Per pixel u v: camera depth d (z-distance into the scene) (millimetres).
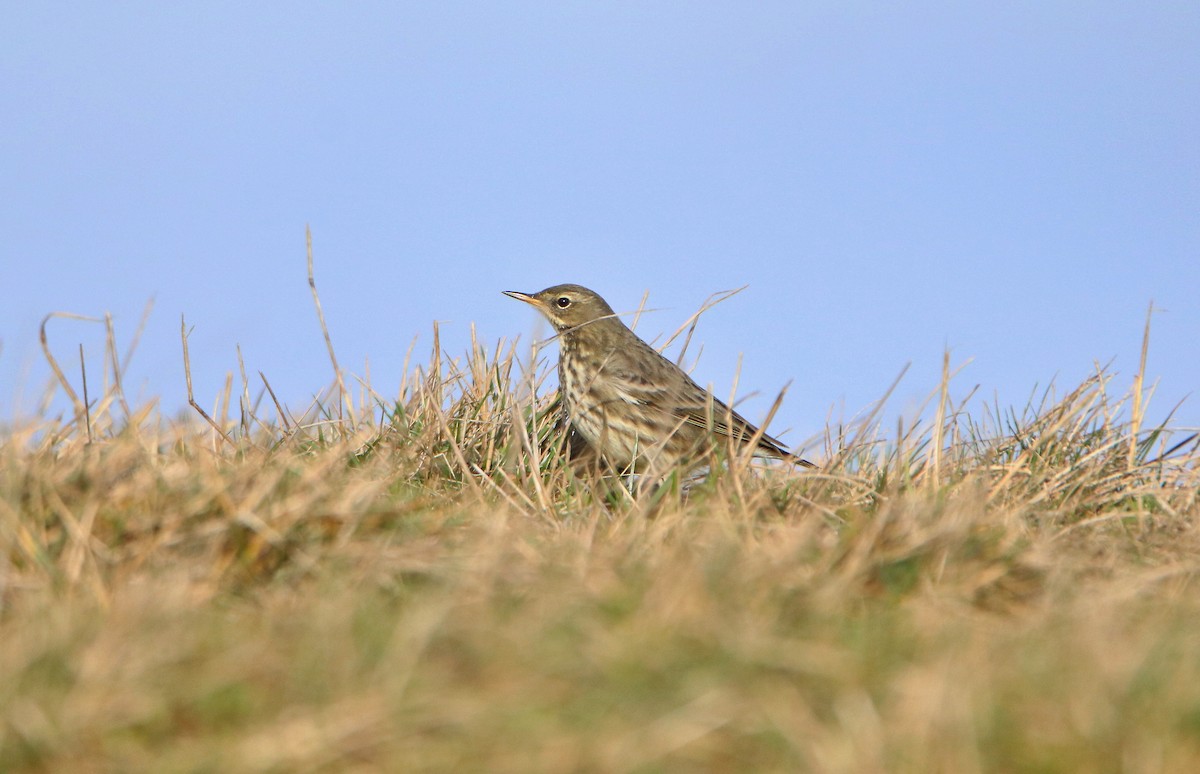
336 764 7336
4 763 7246
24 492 10539
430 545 10781
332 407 16984
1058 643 8570
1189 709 7555
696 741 7465
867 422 15688
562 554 10891
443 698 7793
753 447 15172
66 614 8562
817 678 8062
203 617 8938
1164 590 10859
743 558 10086
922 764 7246
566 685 7980
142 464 11477
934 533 10594
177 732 7613
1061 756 7340
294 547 10508
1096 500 14227
